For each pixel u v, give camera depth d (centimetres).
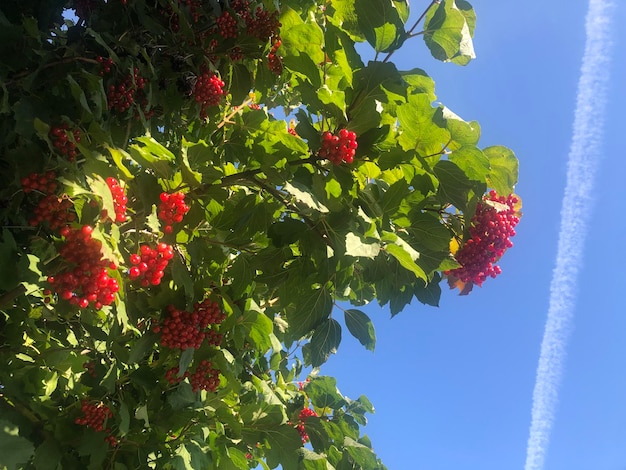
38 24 89
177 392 92
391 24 79
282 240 82
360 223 80
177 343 80
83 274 63
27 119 69
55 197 67
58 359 91
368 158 83
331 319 90
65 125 72
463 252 96
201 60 95
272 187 86
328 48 85
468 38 85
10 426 69
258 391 113
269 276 88
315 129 80
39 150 68
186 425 97
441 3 82
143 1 89
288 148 97
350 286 110
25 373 89
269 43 96
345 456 134
